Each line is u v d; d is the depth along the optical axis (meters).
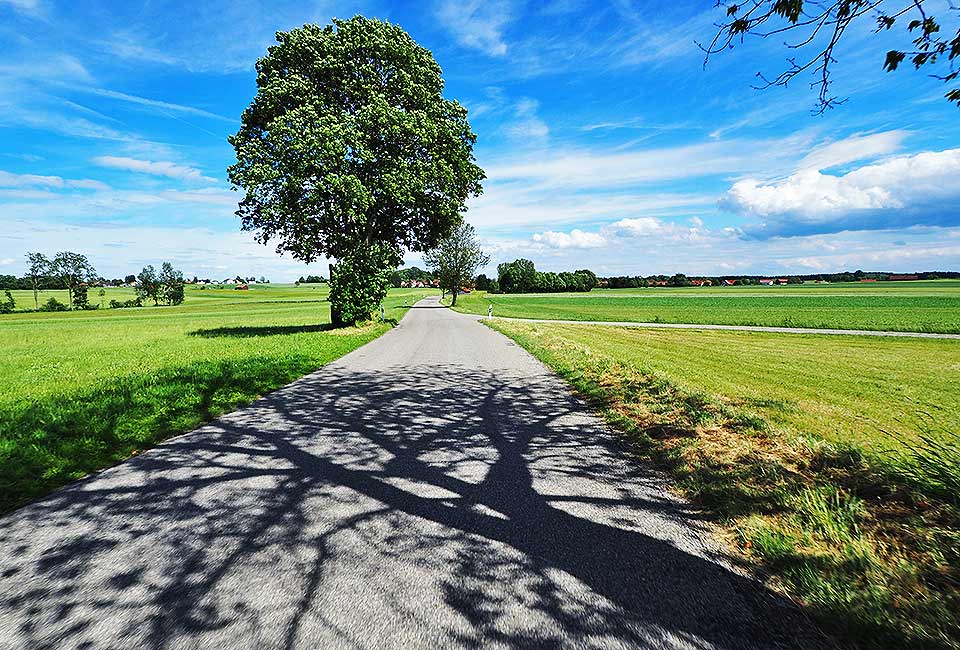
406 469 4.66
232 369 10.49
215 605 2.54
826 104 3.78
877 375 10.34
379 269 23.81
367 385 9.19
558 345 15.70
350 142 19.05
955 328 23.58
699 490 3.95
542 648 2.20
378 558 3.02
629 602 2.54
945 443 5.14
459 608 2.50
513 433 5.89
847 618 2.31
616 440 5.57
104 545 3.22
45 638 2.29
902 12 3.37
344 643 2.24
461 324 28.36
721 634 2.28
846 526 3.16
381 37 20.98
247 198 19.56
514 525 3.46
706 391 8.23
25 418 6.55
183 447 5.44
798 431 5.64
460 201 23.06
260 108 20.61
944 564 2.73
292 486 4.26
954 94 3.42
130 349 16.19
